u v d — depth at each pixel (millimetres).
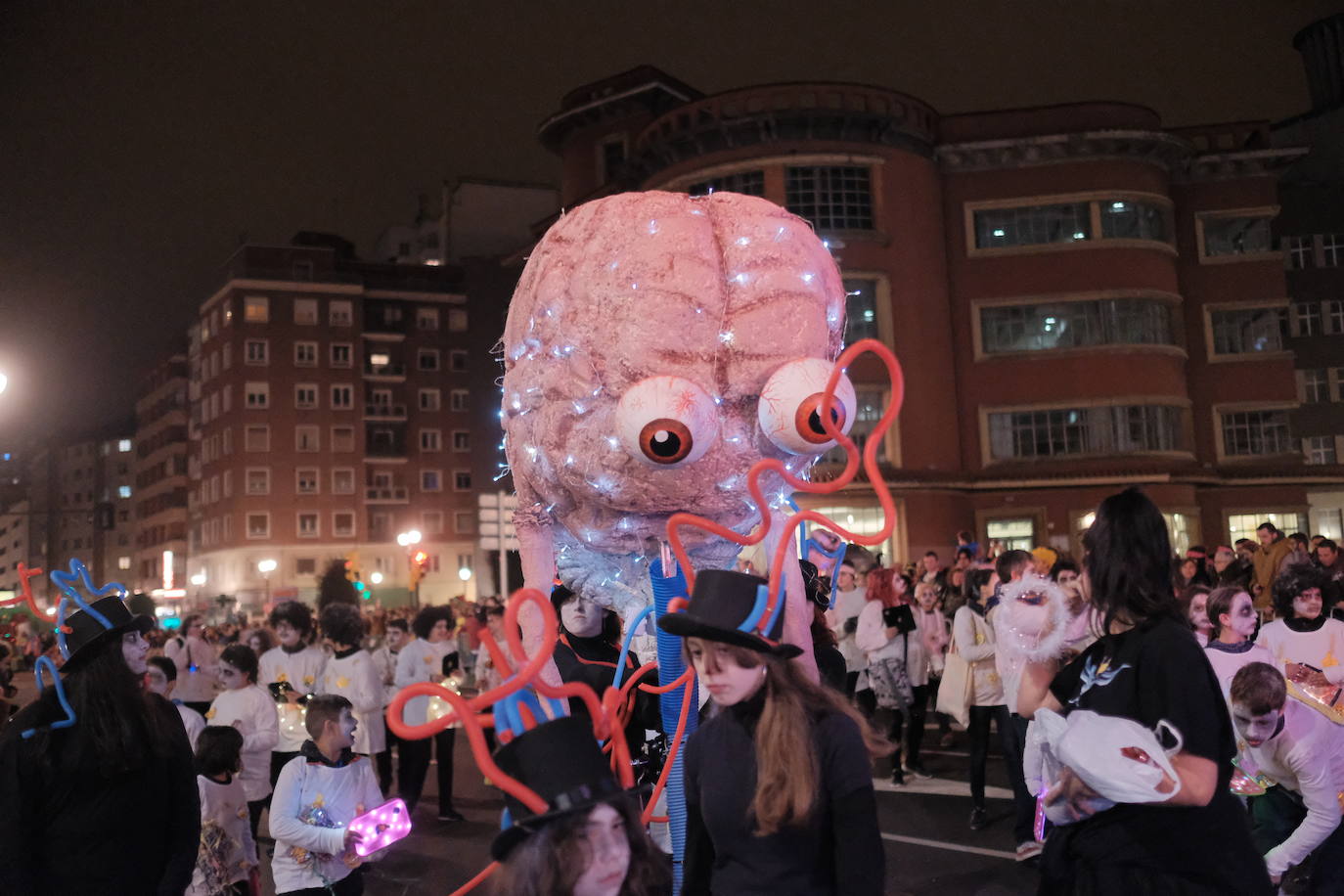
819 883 2586
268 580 51406
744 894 2604
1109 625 3098
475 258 56969
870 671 9305
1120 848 2873
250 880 5152
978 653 7543
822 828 2588
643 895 2225
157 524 67062
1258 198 30656
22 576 3742
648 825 4172
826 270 4691
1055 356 29094
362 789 5152
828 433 3762
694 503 4289
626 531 4473
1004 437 29172
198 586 56500
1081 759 2760
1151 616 3014
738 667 2617
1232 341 30578
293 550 52000
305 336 53250
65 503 94125
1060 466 28797
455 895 2717
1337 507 30562
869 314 27938
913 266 28406
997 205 29641
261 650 10555
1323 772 4246
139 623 3656
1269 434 30250
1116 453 28625
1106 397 28766
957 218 29828
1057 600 3326
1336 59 36469
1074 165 29516
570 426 4355
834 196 28234
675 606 2926
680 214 4430
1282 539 11195
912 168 28797
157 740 3604
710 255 4324
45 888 3428
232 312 52500
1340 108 36000
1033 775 3266
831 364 4199
